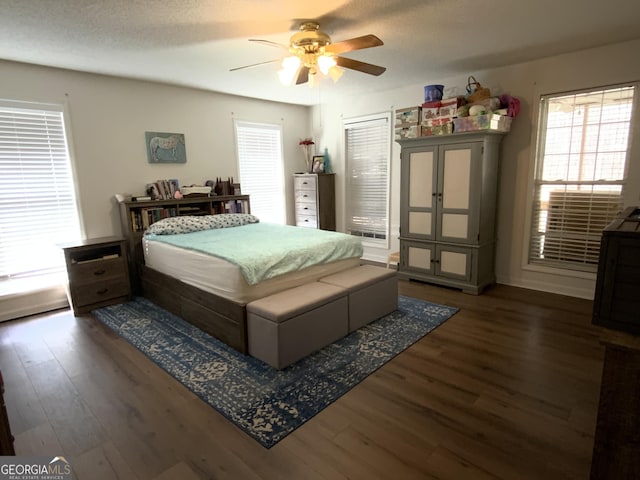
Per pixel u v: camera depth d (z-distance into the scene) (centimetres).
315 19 260
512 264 414
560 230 381
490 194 390
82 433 191
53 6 228
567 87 352
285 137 571
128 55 326
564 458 168
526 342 281
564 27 283
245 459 172
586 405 206
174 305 344
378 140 518
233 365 255
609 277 113
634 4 242
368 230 557
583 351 266
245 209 495
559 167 374
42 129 357
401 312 344
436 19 264
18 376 247
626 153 335
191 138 465
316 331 268
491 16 260
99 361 265
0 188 338
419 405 208
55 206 371
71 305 358
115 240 377
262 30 277
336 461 169
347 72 402
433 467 164
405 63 371
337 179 575
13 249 350
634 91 324
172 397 221
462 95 400
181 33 278
